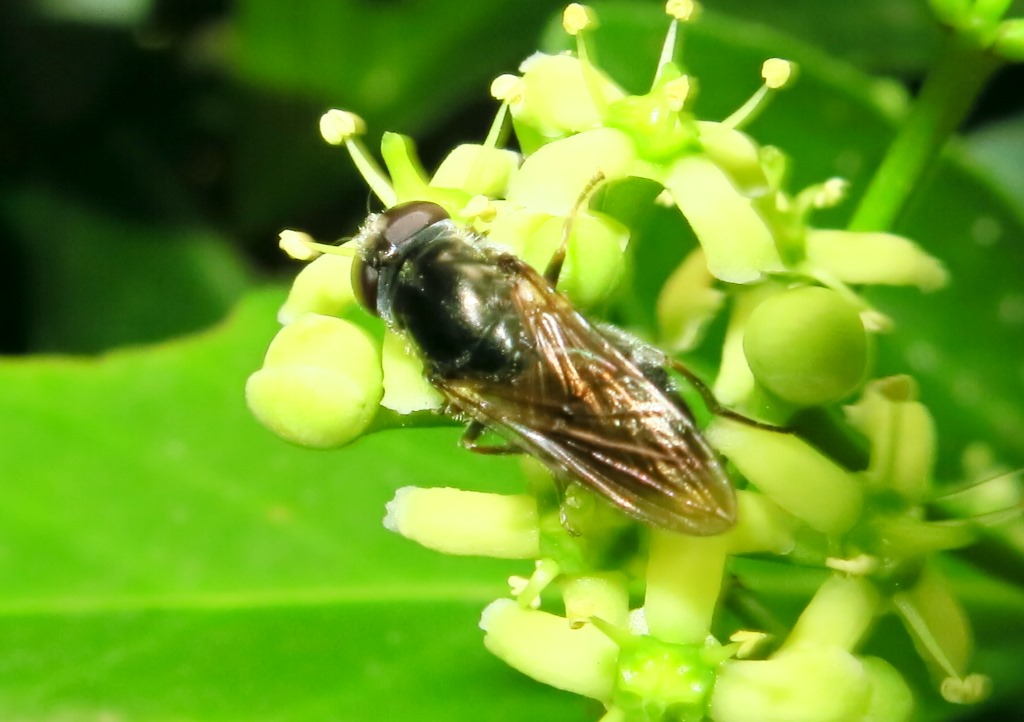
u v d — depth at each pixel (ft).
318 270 0.15
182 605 0.18
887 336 0.20
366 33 0.23
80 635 0.17
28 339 0.24
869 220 0.16
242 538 0.18
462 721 0.17
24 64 0.25
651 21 0.19
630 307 0.19
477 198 0.15
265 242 0.25
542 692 0.17
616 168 0.15
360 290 0.15
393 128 0.24
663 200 0.15
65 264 0.24
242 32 0.23
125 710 0.17
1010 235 0.20
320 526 0.19
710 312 0.16
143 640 0.17
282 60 0.23
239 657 0.17
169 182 0.25
